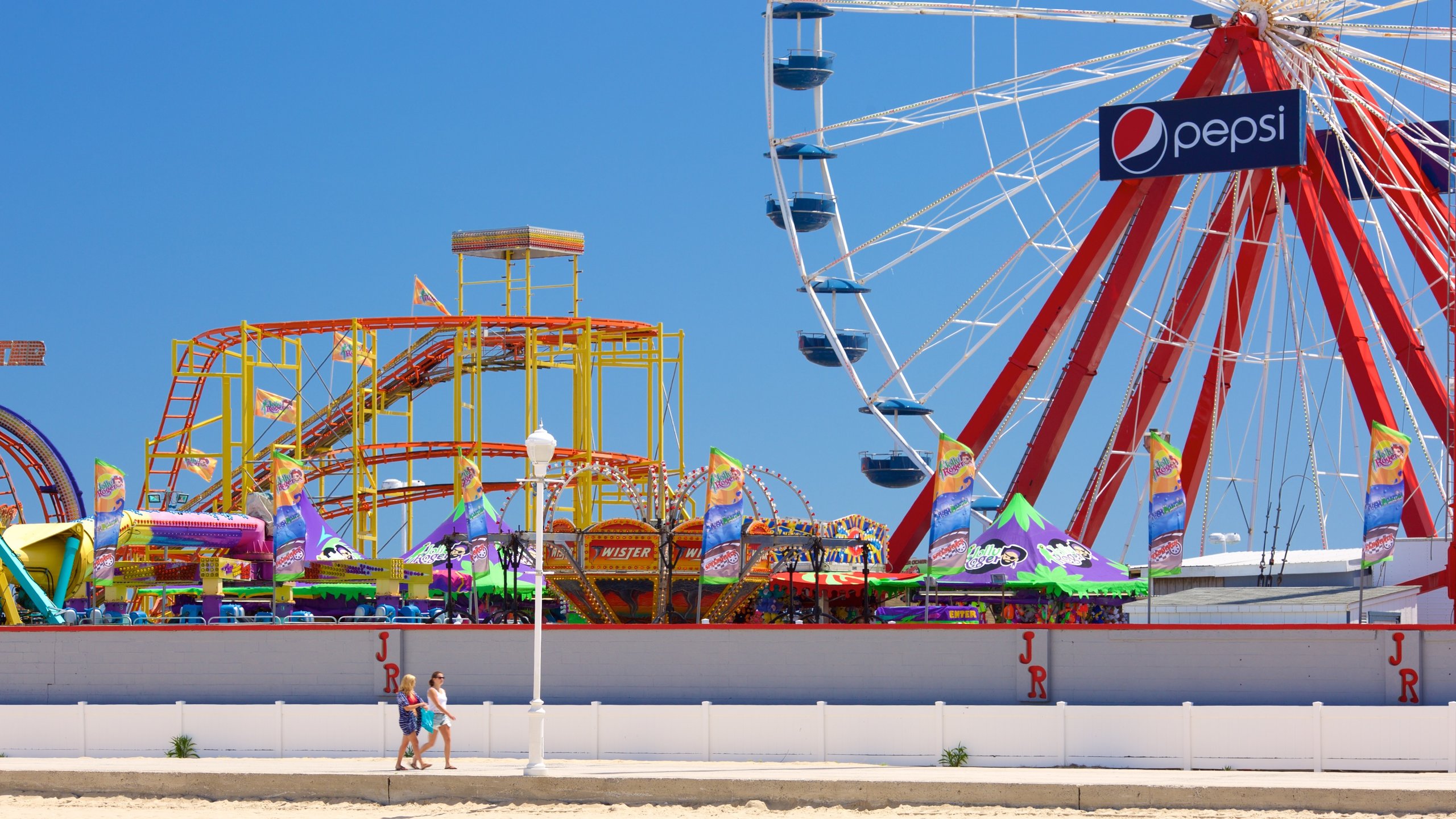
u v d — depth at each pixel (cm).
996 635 3372
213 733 3184
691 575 4200
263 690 3644
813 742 2973
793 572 4003
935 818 2427
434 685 2827
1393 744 2794
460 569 4753
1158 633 3306
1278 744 2825
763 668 3466
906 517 5062
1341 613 3925
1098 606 4400
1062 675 3344
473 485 4772
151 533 4606
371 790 2652
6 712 3247
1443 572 4281
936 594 4331
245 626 3681
